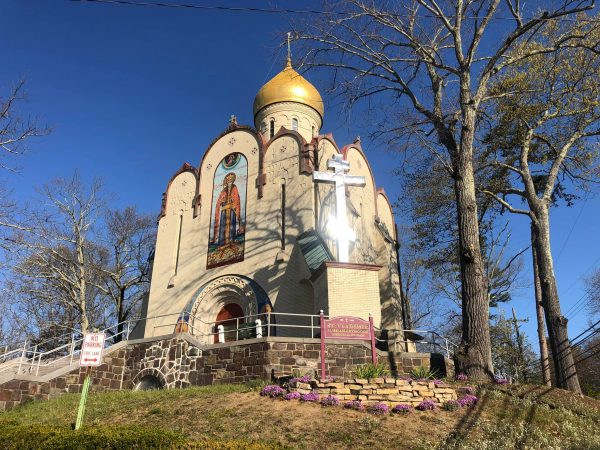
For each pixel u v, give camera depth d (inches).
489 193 919.7
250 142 1123.9
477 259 692.1
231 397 572.4
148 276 1515.7
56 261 1347.2
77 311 1485.0
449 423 486.9
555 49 765.3
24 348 767.7
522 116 904.3
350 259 967.6
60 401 658.8
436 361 728.3
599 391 1288.1
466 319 671.8
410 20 791.7
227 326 999.0
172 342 789.2
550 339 796.6
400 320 1120.2
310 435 457.4
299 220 973.8
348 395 542.3
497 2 737.0
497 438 453.4
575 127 924.0
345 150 1099.9
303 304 916.0
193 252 1098.1
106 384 784.3
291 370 697.6
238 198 1084.5
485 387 595.8
